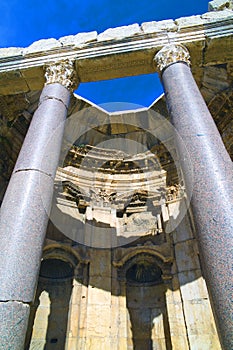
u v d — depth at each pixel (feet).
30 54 31.30
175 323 34.78
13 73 30.86
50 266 42.65
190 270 37.99
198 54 29.37
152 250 41.96
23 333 13.79
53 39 33.12
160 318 38.06
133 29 31.55
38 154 21.20
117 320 36.40
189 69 26.99
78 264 40.70
